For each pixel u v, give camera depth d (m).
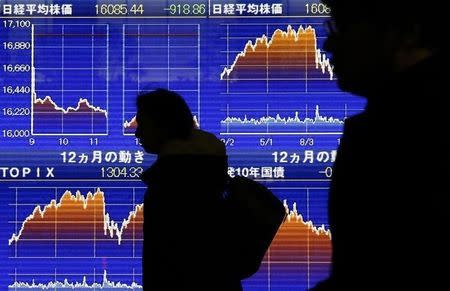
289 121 5.06
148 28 5.07
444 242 1.39
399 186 1.43
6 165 5.06
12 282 5.05
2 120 5.05
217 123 5.05
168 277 3.54
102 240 5.07
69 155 5.07
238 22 5.06
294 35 5.05
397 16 1.48
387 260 1.43
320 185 5.06
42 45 5.07
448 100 1.43
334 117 5.05
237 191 3.69
